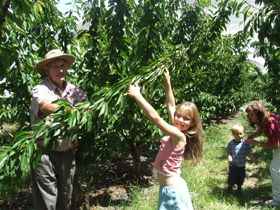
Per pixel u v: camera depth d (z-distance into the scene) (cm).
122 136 458
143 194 480
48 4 419
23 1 211
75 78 429
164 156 283
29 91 382
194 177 543
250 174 580
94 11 416
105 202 470
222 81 924
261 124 441
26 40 388
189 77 510
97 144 413
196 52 395
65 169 319
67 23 450
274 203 437
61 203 329
